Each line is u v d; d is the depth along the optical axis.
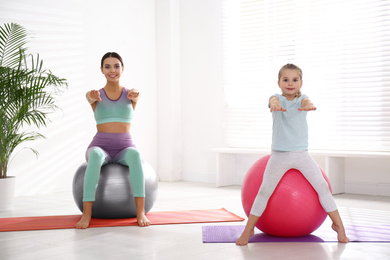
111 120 3.34
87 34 5.24
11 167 4.59
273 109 2.46
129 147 3.32
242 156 5.47
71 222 3.21
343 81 4.75
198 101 5.82
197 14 5.80
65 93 5.02
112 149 3.34
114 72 3.35
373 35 4.57
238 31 5.46
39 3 4.81
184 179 5.96
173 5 5.91
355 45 4.68
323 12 4.86
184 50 5.94
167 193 4.76
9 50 4.50
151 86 5.95
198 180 5.84
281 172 2.53
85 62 5.22
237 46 5.48
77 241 2.66
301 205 2.52
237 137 5.50
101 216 3.30
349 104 4.72
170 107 5.90
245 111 5.44
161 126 5.96
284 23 5.12
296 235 2.66
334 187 4.64
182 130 5.96
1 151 3.85
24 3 4.70
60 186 4.98
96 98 3.27
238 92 5.49
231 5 5.50
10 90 3.78
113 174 3.26
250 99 5.41
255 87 5.36
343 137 4.77
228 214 3.48
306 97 2.58
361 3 4.62
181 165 5.98
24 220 3.31
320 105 4.89
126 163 3.27
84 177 3.21
